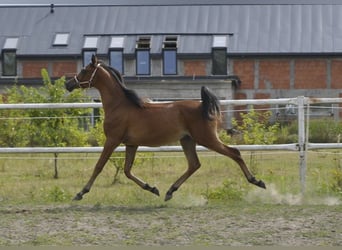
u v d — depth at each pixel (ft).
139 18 142.51
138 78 128.16
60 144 59.31
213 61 134.92
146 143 36.01
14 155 61.72
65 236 28.07
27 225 30.19
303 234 27.96
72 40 138.10
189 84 125.59
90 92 114.32
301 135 39.55
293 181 43.06
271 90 136.15
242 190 39.19
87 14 144.46
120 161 49.67
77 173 55.16
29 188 45.11
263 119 58.75
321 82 136.05
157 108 35.91
